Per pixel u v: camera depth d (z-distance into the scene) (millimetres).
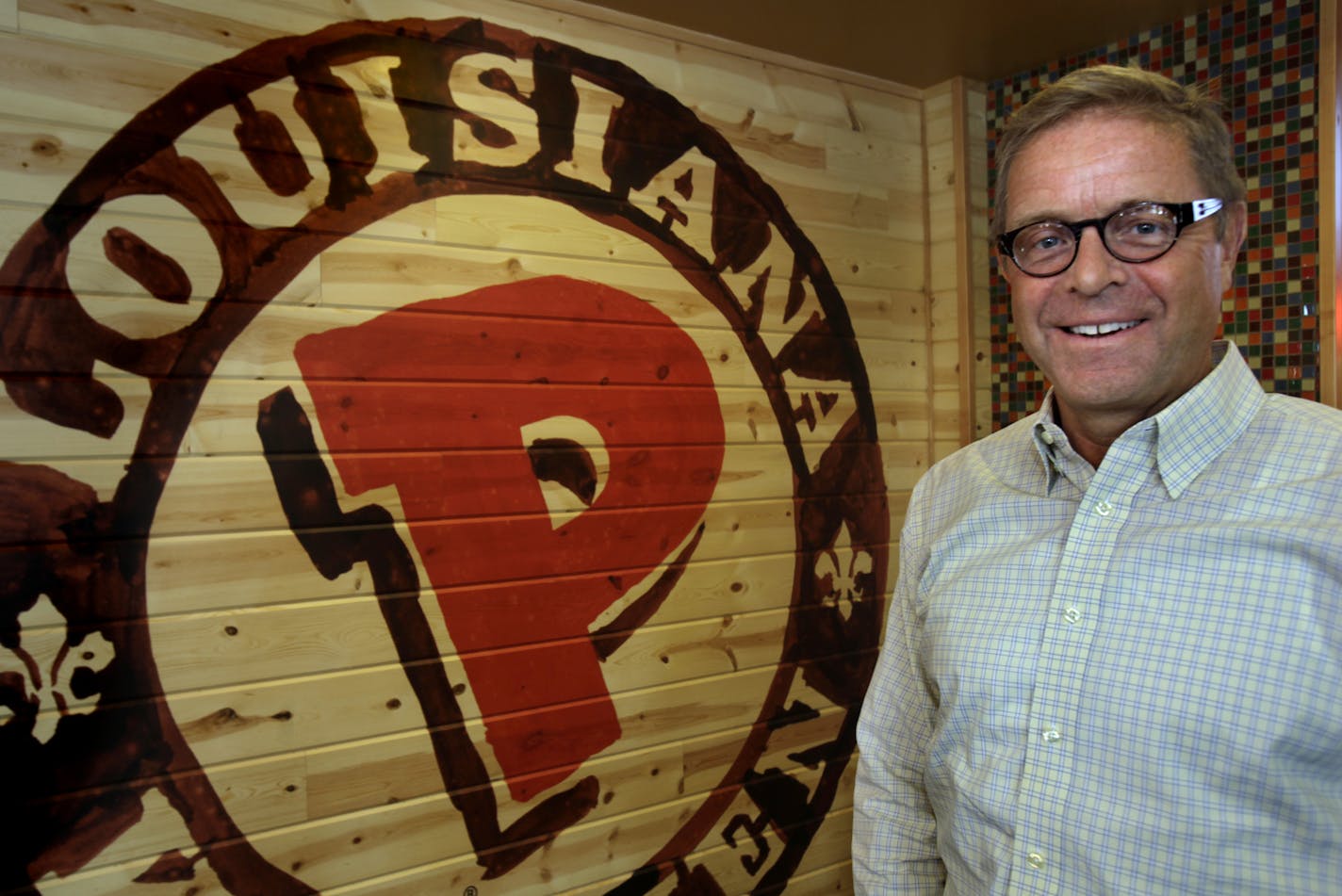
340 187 2090
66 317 1822
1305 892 905
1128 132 1021
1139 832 977
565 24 2385
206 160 1951
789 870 2707
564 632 2352
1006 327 2957
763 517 2697
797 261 2779
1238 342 2420
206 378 1947
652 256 2512
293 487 2031
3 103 1769
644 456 2486
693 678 2557
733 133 2658
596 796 2387
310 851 2033
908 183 3020
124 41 1873
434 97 2201
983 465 1312
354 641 2090
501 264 2285
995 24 2555
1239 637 950
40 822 1783
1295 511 971
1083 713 1029
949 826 1174
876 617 2926
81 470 1833
